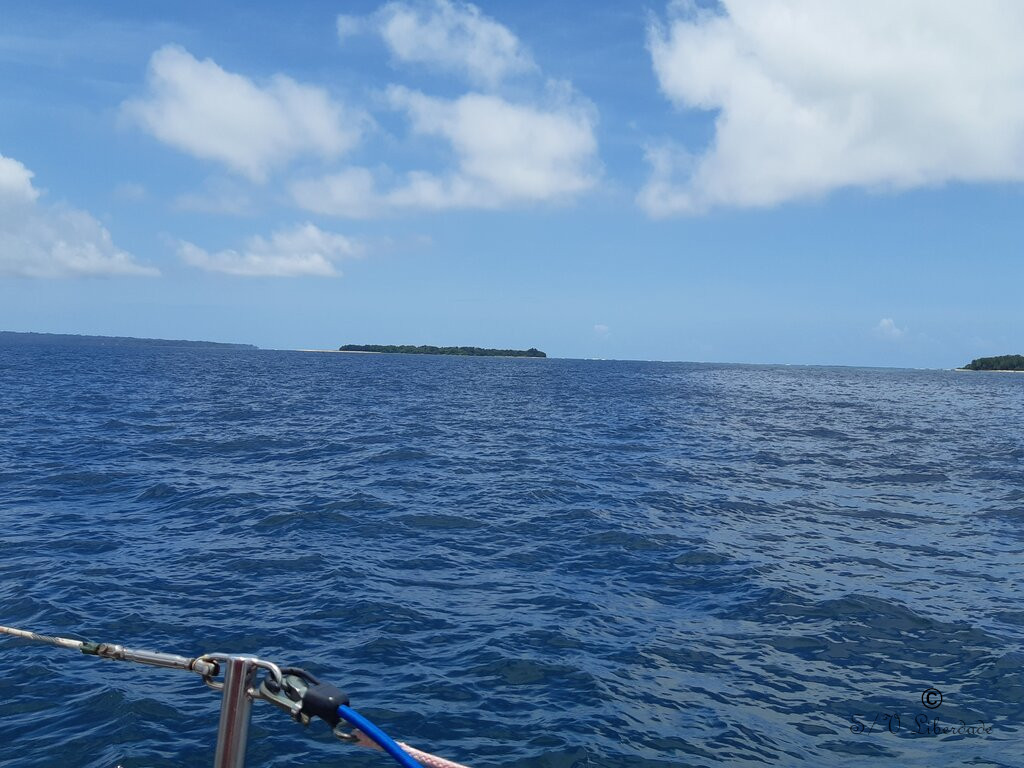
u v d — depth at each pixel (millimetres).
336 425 37094
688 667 9875
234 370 99500
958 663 10039
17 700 8656
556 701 8914
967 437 37625
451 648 10344
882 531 17109
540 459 27344
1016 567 14398
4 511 17578
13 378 66688
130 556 14234
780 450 30766
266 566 13758
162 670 9523
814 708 8844
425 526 16984
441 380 91312
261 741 7895
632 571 13969
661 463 26766
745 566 14211
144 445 28219
